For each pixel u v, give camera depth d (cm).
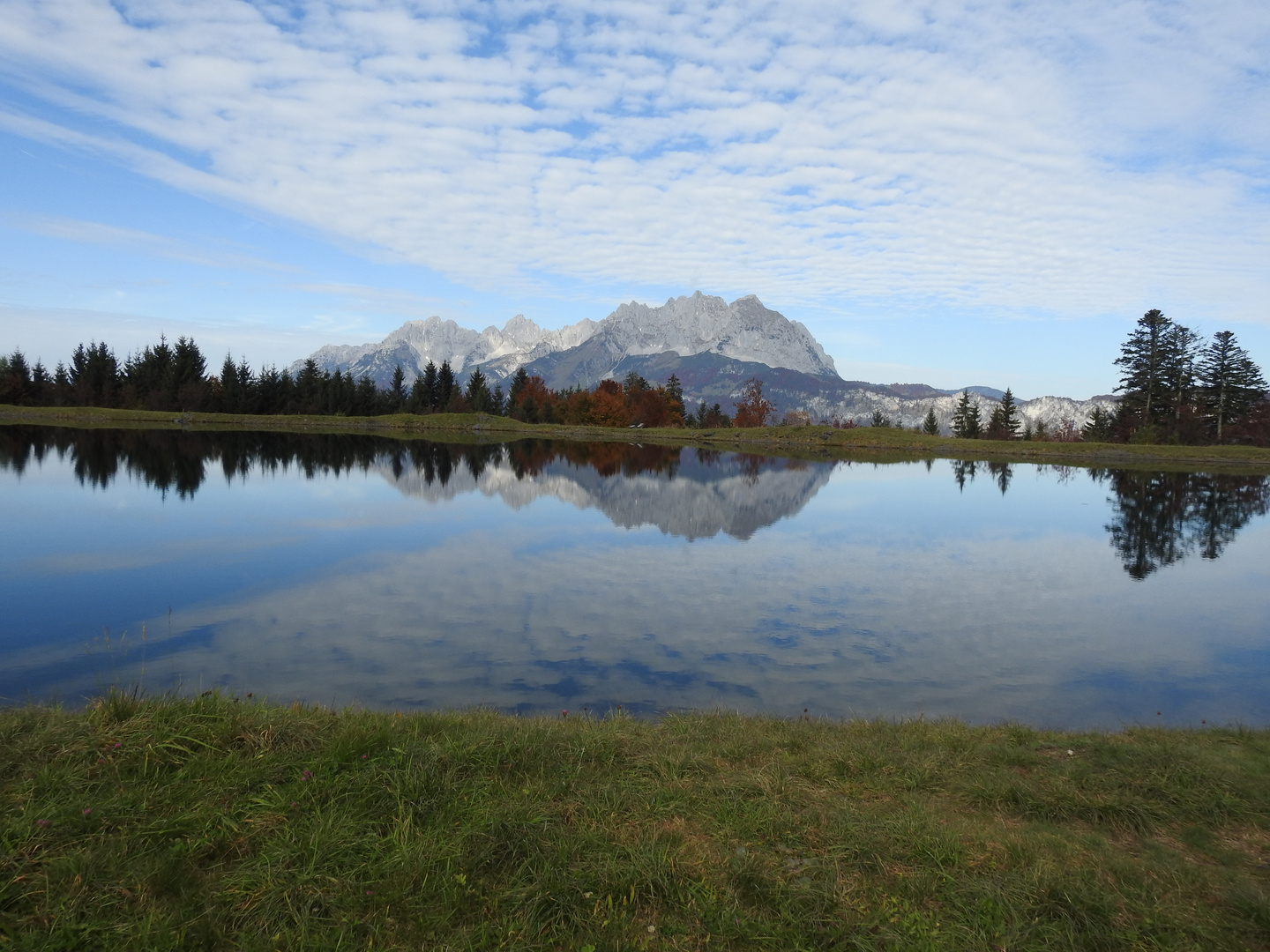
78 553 1989
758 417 13175
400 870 519
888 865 575
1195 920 526
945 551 2478
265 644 1308
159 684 1098
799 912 509
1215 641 1548
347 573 1848
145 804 571
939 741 898
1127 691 1254
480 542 2300
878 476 5300
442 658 1261
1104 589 2005
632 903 510
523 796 630
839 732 935
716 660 1320
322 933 462
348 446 6175
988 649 1455
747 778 710
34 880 482
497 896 506
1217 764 818
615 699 1118
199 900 483
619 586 1816
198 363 10544
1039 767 814
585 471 4831
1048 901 531
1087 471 6378
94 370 9700
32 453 4469
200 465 4153
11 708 830
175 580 1736
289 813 580
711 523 2886
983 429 11812
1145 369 9806
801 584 1928
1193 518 3444
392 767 651
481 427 10325
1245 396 9412
